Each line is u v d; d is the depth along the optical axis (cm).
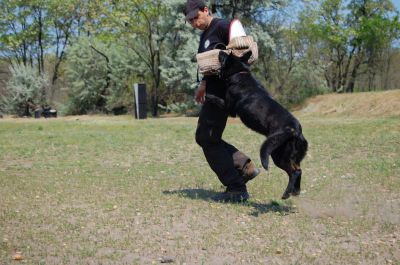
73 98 3831
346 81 3569
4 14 4188
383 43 3372
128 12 3244
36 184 804
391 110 2059
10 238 504
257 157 1095
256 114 584
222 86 623
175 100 3206
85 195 715
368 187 748
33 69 4019
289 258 443
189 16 638
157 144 1331
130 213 607
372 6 3431
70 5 4041
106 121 2478
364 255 448
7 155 1171
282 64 2909
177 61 2838
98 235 516
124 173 920
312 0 3031
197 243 487
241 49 614
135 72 3353
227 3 2700
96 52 3672
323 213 598
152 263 433
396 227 536
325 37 3206
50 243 488
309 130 1528
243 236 511
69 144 1359
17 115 4006
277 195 707
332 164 964
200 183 815
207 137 652
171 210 621
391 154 1037
